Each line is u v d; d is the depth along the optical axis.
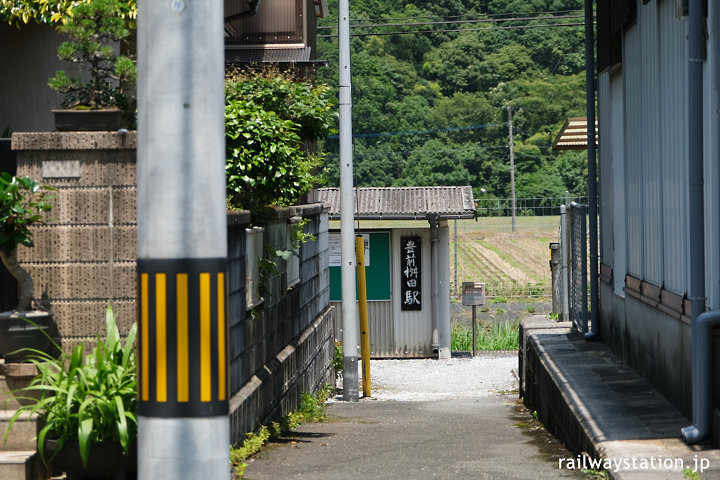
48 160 8.30
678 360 10.44
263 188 12.94
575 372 13.09
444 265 25.17
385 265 25.28
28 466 7.33
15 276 8.18
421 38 103.62
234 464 9.07
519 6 104.62
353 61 96.00
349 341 19.20
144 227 4.89
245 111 12.66
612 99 15.50
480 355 26.09
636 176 13.23
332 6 92.12
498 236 74.50
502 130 98.25
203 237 4.86
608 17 15.64
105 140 8.26
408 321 25.22
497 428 12.98
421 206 25.08
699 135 8.98
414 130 97.25
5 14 11.88
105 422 7.16
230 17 16.42
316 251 18.53
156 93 4.86
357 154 93.94
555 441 11.35
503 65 101.56
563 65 102.25
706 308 9.32
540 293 37.56
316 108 15.14
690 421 9.73
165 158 4.85
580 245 17.52
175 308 4.84
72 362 7.40
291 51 20.61
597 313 16.53
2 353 7.93
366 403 17.94
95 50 8.67
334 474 8.69
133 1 10.30
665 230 11.27
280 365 12.79
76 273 8.30
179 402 4.84
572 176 96.12
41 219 8.09
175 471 4.83
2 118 13.02
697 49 8.96
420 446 10.67
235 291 9.98
